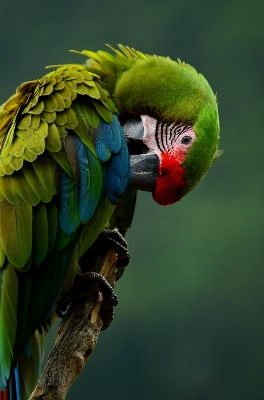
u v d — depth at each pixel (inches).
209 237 639.1
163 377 588.1
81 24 718.5
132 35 728.3
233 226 649.6
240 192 671.1
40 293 201.6
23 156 204.4
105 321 212.7
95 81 226.7
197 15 727.1
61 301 210.8
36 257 199.9
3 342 193.0
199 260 629.9
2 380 191.5
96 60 242.7
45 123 209.8
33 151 205.0
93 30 724.7
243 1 722.8
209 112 244.5
